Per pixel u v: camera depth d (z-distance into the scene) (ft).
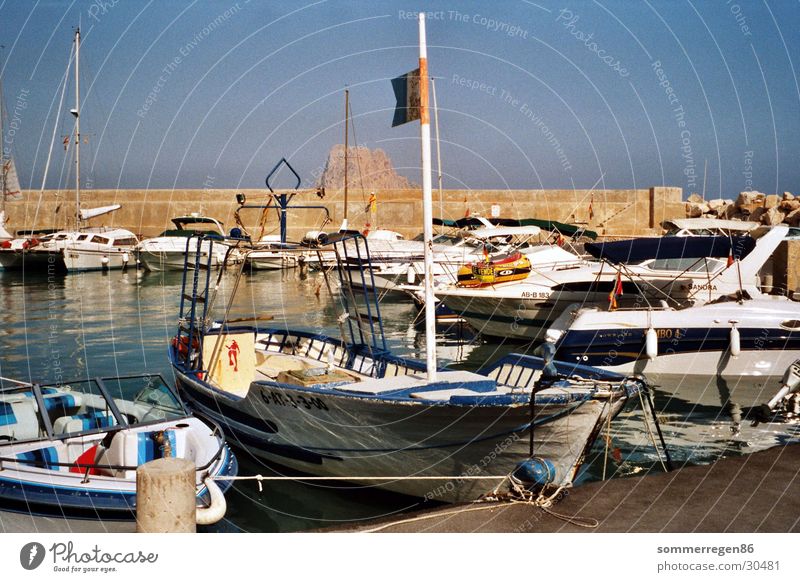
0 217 113.50
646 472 26.91
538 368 26.58
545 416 22.06
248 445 29.58
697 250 41.81
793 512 17.98
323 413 25.17
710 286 45.93
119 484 19.83
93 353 50.19
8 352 50.49
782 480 19.84
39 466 20.57
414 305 68.08
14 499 19.24
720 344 40.11
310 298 79.30
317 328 60.23
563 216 122.11
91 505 19.06
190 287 89.51
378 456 25.08
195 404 32.81
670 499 18.85
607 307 47.09
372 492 26.53
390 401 23.02
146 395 24.66
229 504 25.61
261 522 24.12
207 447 22.06
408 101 24.70
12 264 105.29
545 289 50.06
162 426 22.95
